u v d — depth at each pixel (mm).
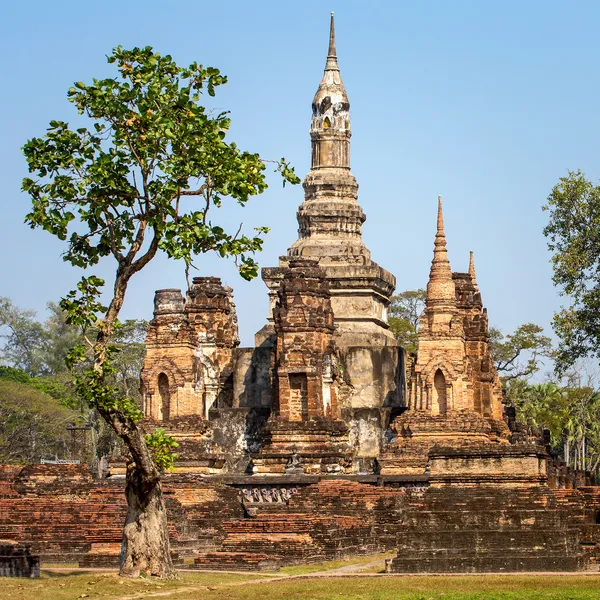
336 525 62094
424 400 81125
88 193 51281
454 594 47344
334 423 80250
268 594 47594
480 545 55250
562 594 47125
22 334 155250
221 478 76875
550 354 125688
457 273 86875
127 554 51625
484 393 85562
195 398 82500
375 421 83375
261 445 83875
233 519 67750
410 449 79625
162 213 51312
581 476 97062
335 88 93312
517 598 46375
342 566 57906
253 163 51719
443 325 81875
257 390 86750
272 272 91688
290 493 75938
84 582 49438
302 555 59094
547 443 102500
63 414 120938
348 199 92750
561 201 86062
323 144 93188
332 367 81250
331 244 91188
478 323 85812
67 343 154875
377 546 63812
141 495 51812
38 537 61438
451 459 73500
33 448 120062
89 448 117500
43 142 51312
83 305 51812
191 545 63469
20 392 119750
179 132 50750
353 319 89750
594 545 59781
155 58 51219
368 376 85688
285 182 52312
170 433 81438
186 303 88562
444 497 64938
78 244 52344
